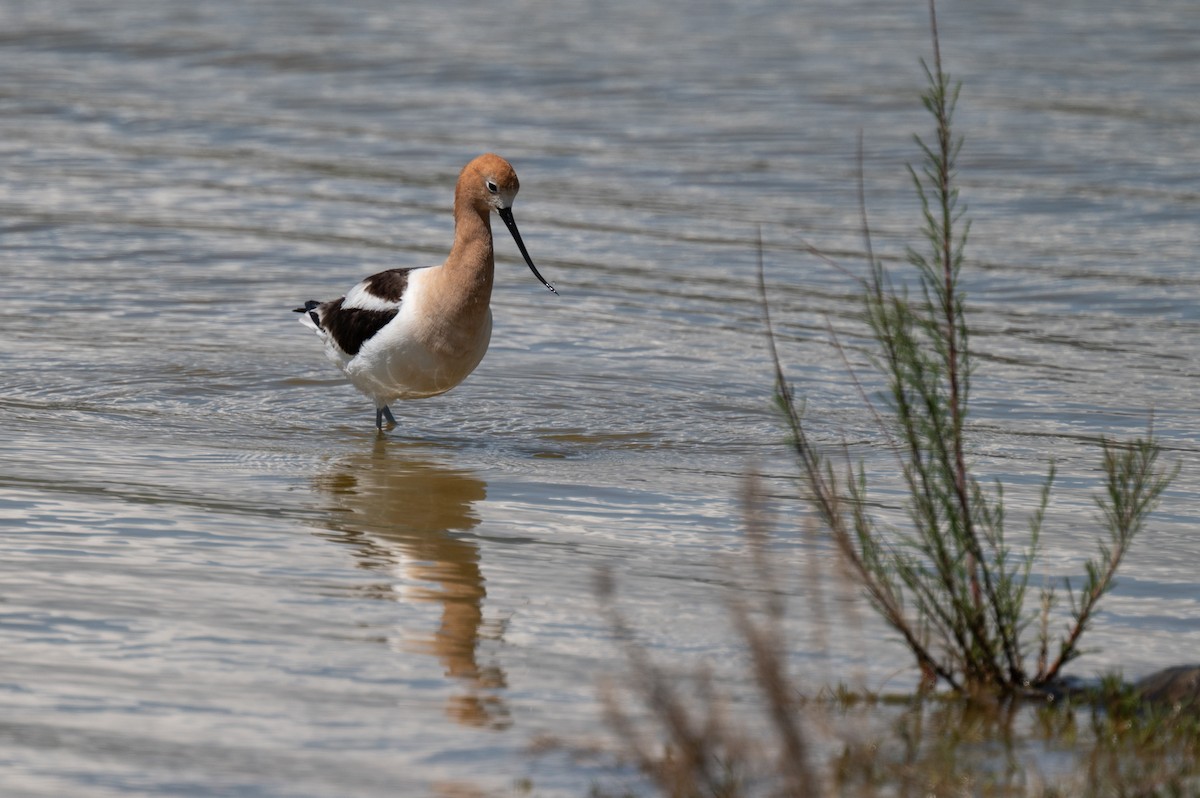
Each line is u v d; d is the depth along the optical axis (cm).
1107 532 1109
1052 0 4331
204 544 1045
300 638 879
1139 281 1969
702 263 2067
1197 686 803
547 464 1286
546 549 1059
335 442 1340
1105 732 766
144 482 1189
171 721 761
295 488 1195
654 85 3238
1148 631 921
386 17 3959
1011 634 839
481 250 1288
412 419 1421
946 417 921
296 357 1609
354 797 688
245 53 3481
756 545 962
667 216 2317
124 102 3025
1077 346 1702
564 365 1611
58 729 748
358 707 785
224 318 1756
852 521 1116
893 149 2730
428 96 3130
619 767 719
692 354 1661
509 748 740
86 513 1100
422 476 1239
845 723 771
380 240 2167
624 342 1705
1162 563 1048
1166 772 712
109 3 4078
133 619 898
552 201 2397
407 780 705
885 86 3234
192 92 3131
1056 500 1191
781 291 1934
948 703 805
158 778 700
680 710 699
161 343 1636
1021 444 1356
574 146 2752
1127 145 2755
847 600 898
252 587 962
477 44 3625
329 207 2344
